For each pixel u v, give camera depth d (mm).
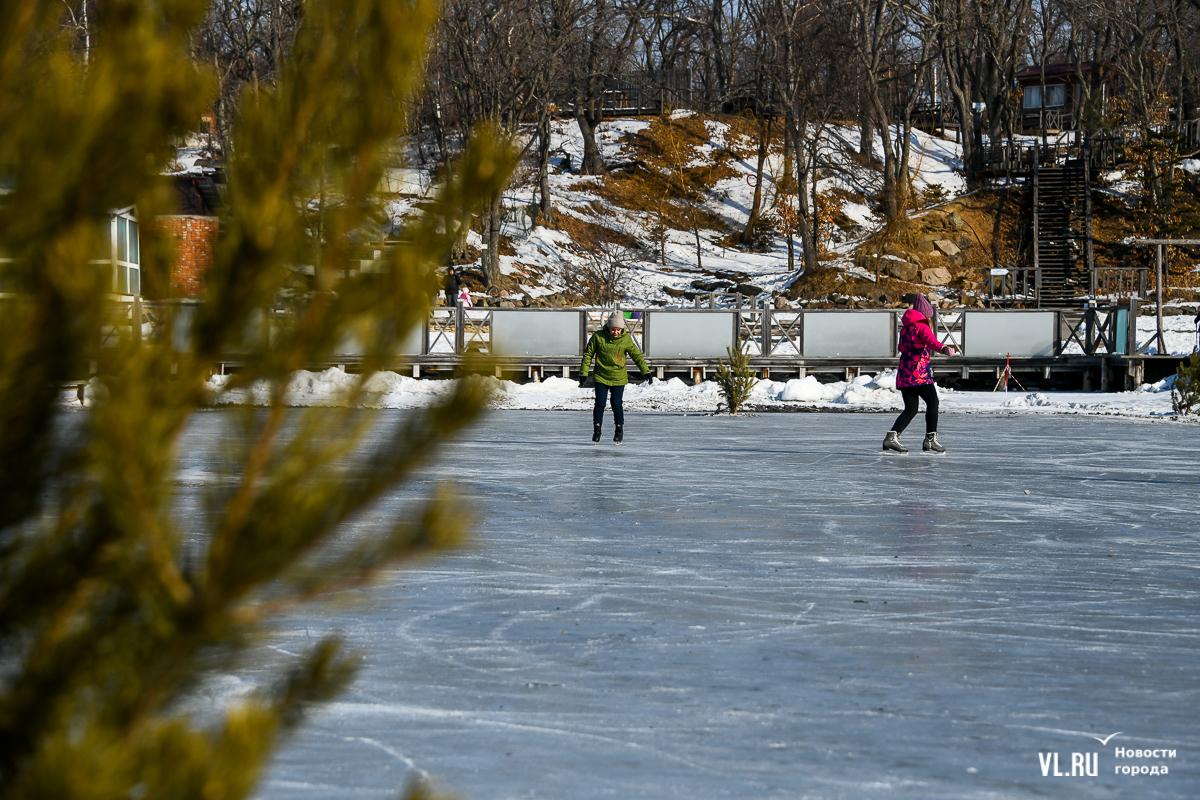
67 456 3406
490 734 9086
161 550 3305
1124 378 67312
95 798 3018
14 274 3219
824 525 20578
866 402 56719
